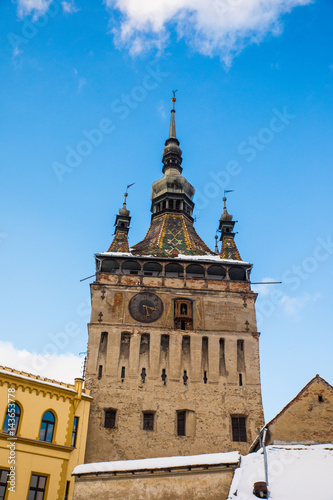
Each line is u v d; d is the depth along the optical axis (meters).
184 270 63.28
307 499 29.89
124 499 34.78
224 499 33.41
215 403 54.38
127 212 72.62
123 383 54.88
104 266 64.69
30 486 43.22
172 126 92.88
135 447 51.25
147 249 68.88
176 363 56.44
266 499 30.23
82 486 35.81
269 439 38.31
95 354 56.25
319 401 39.31
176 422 53.38
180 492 34.31
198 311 60.25
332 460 33.97
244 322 59.84
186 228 74.56
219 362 56.91
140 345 57.50
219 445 51.94
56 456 45.44
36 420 45.66
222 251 67.38
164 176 83.31
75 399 48.69
